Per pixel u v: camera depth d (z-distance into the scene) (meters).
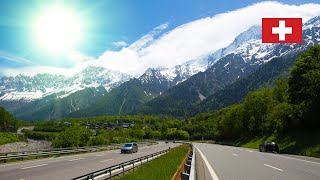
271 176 16.47
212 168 20.83
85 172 22.05
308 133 47.38
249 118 90.50
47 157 39.97
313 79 46.12
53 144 69.94
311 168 20.52
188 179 11.13
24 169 24.28
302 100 49.75
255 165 22.89
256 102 87.44
